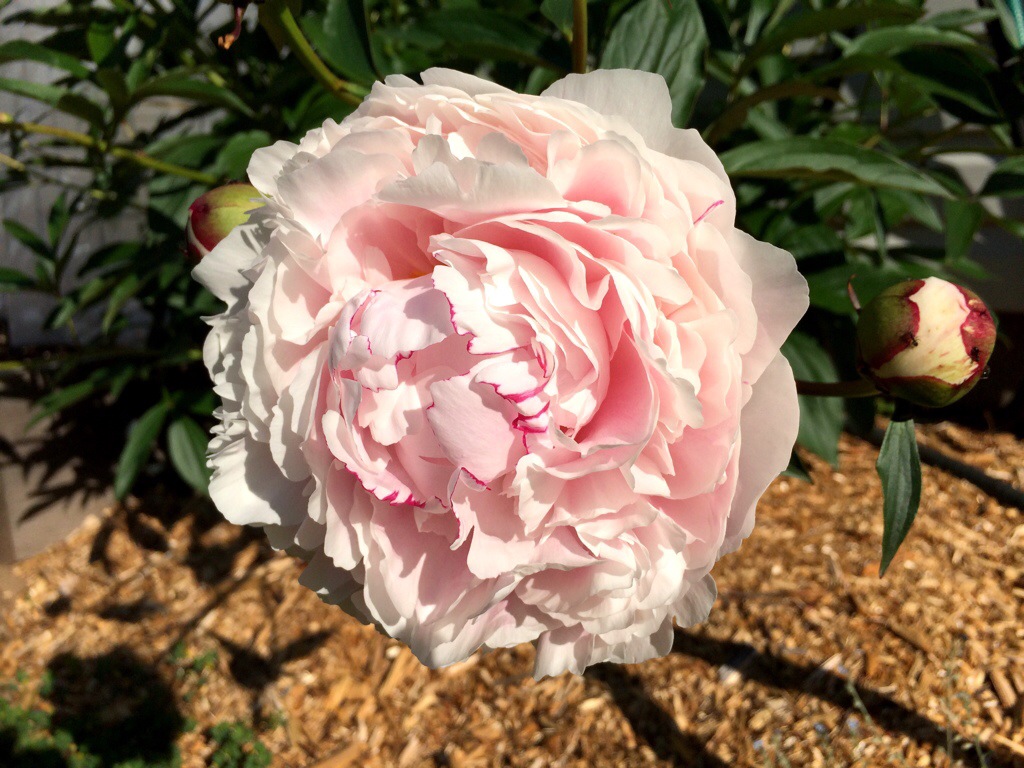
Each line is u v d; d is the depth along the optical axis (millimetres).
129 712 636
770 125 447
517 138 198
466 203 188
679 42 296
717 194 187
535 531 208
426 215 206
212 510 800
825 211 481
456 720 604
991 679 553
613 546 201
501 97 194
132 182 552
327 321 209
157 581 745
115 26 478
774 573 642
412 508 221
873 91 682
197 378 769
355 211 203
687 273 189
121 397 803
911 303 243
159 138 709
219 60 520
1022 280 702
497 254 193
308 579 230
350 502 219
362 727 610
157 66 580
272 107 484
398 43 463
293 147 230
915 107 538
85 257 806
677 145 199
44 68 762
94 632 705
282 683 644
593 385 196
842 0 469
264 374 214
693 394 177
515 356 196
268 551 753
